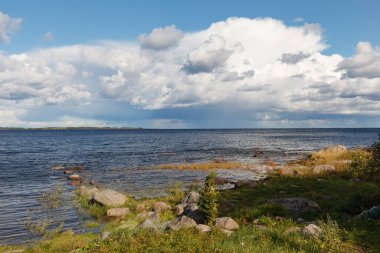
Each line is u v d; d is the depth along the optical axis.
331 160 52.31
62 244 17.52
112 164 60.41
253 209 21.42
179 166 54.34
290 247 14.16
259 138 167.62
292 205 21.98
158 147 103.75
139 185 39.16
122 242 15.11
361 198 21.17
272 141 136.75
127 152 85.50
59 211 27.03
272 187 31.14
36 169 54.31
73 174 48.56
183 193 32.59
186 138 171.62
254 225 18.05
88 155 77.81
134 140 150.62
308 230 15.71
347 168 38.81
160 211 24.94
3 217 25.33
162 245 14.34
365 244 14.57
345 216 19.62
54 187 38.59
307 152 83.38
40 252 16.61
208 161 64.31
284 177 37.38
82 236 19.27
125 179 43.75
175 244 14.45
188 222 17.59
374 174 32.44
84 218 24.84
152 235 15.93
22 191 36.31
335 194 26.27
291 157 71.38
